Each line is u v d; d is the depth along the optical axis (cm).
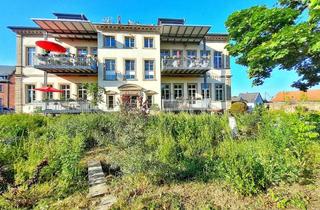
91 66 2233
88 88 2252
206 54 2622
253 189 403
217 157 592
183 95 2566
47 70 2258
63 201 406
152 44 2445
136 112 576
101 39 2334
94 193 421
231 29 760
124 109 580
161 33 2450
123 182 460
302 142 541
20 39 2341
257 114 988
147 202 382
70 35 2384
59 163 523
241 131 886
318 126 601
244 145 660
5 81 4034
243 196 399
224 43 2645
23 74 2347
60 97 2362
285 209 362
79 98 2352
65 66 2183
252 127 922
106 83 2328
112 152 554
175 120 898
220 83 2619
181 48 2609
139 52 2403
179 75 2567
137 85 2377
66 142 635
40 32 2366
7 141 632
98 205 380
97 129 823
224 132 841
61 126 852
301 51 568
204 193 417
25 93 2342
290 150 534
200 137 789
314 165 500
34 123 895
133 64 2403
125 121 542
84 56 2242
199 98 2533
